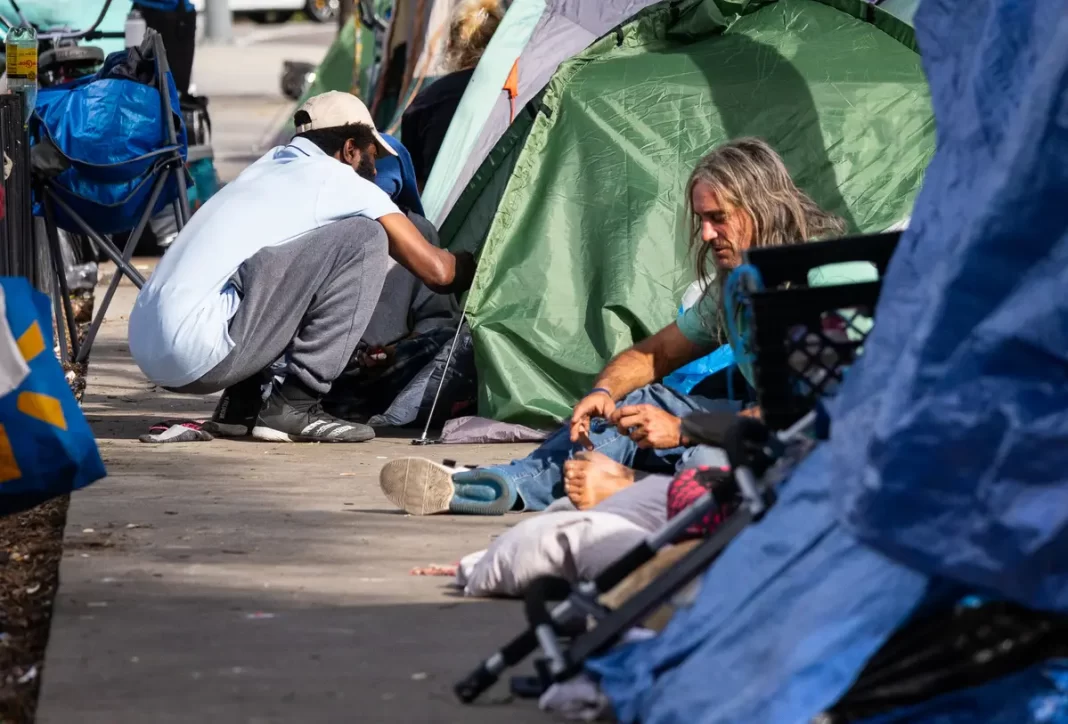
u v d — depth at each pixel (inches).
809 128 839.1
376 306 874.1
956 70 414.6
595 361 798.5
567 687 369.7
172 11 1443.2
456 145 1012.5
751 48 876.0
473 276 823.7
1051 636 319.3
